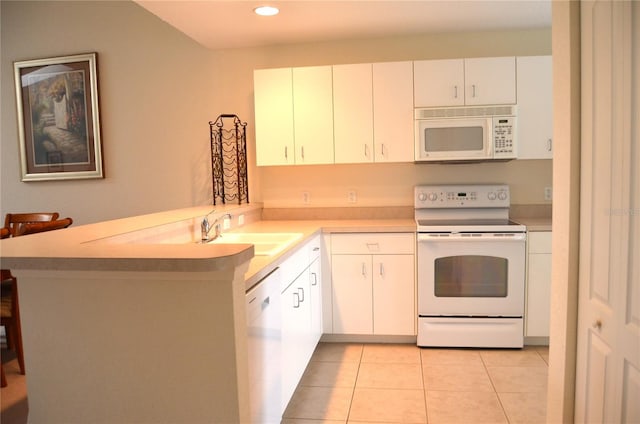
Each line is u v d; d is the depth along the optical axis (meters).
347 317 3.43
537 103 3.35
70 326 1.49
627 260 1.27
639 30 1.19
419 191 3.69
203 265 1.32
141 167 4.14
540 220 3.51
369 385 2.81
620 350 1.31
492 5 3.04
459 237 3.21
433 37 3.69
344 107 3.51
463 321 3.30
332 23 3.32
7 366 3.12
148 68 4.07
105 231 2.03
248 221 3.60
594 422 1.48
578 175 1.57
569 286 1.61
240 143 3.91
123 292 1.46
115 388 1.50
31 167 4.36
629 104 1.25
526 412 2.46
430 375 2.92
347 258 3.39
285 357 2.31
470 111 3.37
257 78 3.58
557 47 1.67
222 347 1.43
